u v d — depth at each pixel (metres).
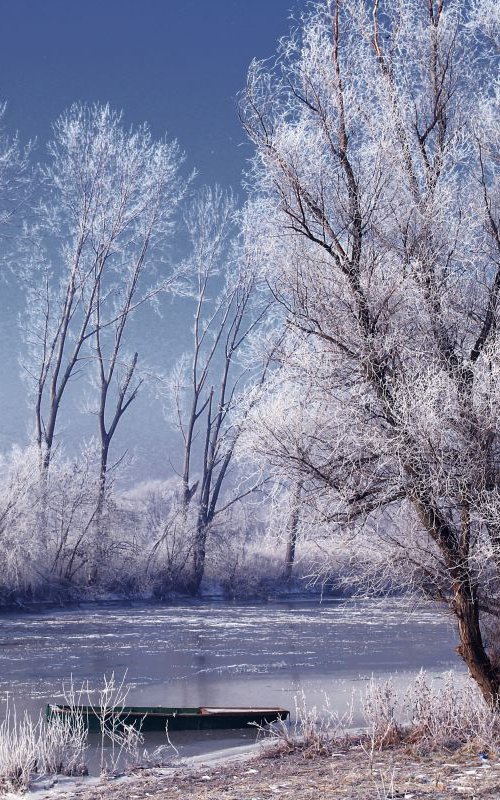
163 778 11.27
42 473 40.75
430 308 12.02
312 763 11.61
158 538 46.97
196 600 45.06
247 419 12.09
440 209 12.20
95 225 44.06
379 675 21.17
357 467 11.88
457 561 11.58
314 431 12.09
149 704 17.81
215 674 21.75
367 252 12.29
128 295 45.31
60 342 43.34
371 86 12.61
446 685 13.51
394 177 12.48
